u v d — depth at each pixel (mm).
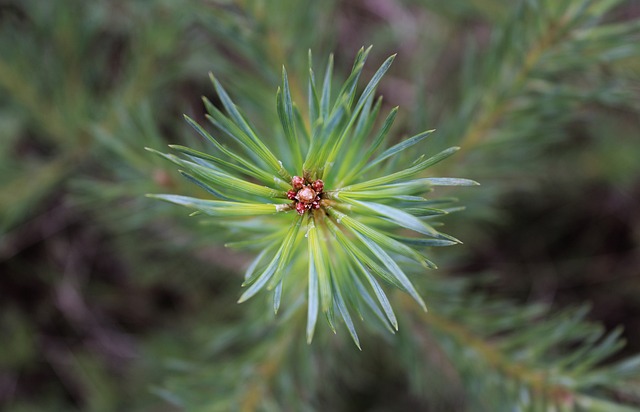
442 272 626
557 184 773
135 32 585
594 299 857
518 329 465
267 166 373
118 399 744
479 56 724
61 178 614
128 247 654
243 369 459
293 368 480
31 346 786
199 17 455
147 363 687
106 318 811
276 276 348
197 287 737
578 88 479
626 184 742
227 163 349
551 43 442
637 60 475
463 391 488
